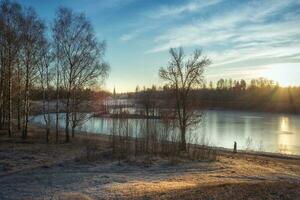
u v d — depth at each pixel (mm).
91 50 40312
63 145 35406
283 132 66375
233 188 15031
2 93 41594
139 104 95125
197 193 14758
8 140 36969
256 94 146875
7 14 37812
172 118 37062
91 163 26547
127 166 25719
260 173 24766
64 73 40000
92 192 17734
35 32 39062
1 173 23328
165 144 31406
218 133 63000
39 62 39938
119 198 16141
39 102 59719
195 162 28016
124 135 37000
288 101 138000
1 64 39625
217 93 148250
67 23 38969
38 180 21141
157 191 16797
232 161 29891
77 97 41281
